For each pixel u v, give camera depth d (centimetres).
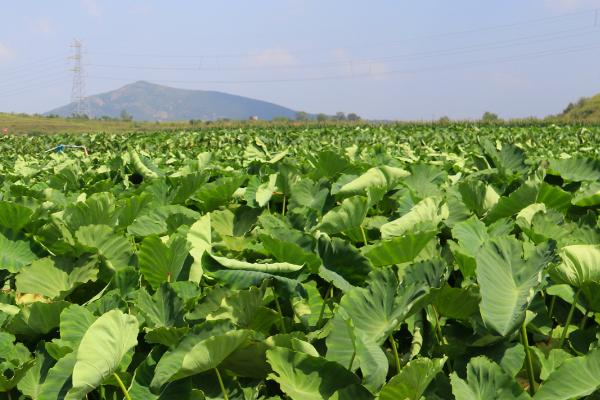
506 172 503
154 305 223
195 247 257
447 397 190
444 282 209
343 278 244
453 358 210
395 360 208
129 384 193
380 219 335
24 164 892
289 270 229
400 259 247
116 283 254
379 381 173
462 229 281
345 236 316
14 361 198
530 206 318
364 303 201
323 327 228
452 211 344
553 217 313
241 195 457
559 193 353
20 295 272
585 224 307
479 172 527
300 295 221
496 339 205
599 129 2548
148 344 216
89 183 605
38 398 175
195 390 185
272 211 439
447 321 232
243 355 193
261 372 199
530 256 220
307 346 193
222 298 217
